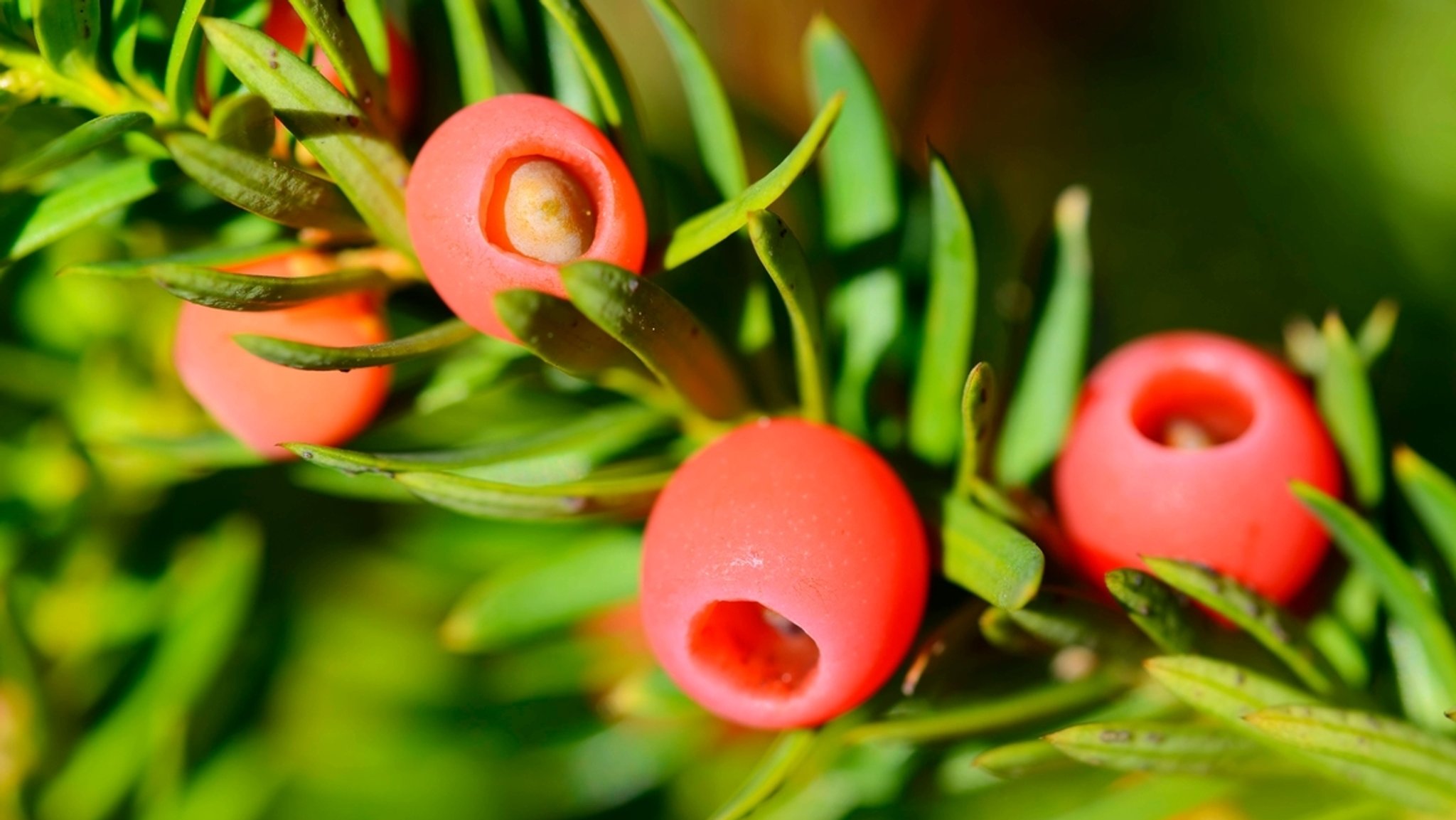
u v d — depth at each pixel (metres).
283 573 0.16
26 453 0.15
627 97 0.13
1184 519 0.13
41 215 0.13
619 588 0.14
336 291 0.13
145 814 0.15
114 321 0.15
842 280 0.14
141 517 0.16
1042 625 0.13
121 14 0.13
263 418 0.13
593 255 0.12
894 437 0.14
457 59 0.13
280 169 0.13
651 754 0.16
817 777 0.14
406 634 0.16
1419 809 0.13
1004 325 0.15
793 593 0.12
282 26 0.13
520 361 0.14
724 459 0.13
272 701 0.16
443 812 0.16
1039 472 0.14
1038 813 0.15
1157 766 0.13
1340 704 0.13
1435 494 0.13
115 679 0.15
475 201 0.12
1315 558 0.13
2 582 0.15
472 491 0.13
